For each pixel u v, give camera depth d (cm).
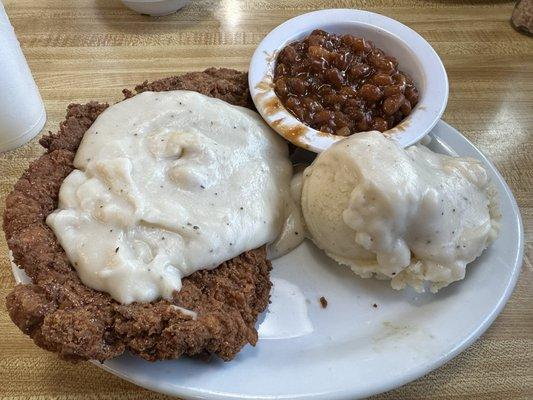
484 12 39
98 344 18
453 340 20
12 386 21
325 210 22
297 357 21
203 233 21
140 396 20
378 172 21
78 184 21
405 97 26
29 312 18
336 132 25
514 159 29
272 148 25
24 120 29
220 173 23
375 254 22
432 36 36
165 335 18
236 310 20
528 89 33
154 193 21
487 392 21
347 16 29
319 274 24
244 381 19
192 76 28
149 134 23
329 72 26
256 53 28
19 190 22
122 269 19
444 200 21
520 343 22
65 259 20
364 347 21
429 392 21
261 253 23
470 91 33
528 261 25
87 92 32
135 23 37
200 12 38
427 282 23
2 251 25
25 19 37
